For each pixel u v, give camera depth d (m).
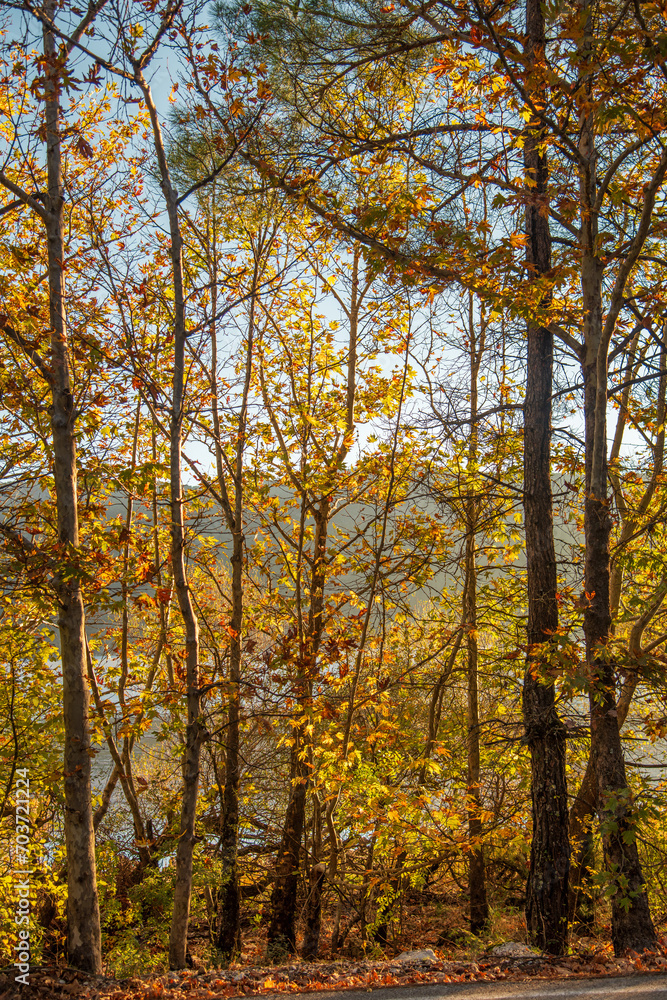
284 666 10.01
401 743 12.38
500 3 7.61
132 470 8.55
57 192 8.69
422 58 10.16
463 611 13.12
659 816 7.93
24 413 10.48
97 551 8.21
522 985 5.29
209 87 8.18
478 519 12.88
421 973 5.80
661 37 6.57
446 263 8.26
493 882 13.54
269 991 5.60
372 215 8.14
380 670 12.34
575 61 7.14
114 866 11.81
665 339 11.23
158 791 13.12
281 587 13.73
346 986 5.55
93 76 7.97
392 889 11.11
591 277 8.95
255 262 11.77
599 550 8.84
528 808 11.61
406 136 9.16
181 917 8.12
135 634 13.96
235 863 11.66
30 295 10.11
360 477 12.14
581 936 11.33
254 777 12.63
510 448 12.08
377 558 11.20
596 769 8.47
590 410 9.23
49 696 11.00
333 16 8.97
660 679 8.24
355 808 10.31
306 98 9.65
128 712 8.67
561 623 10.42
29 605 10.86
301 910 13.69
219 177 10.17
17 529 8.30
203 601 13.62
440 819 9.84
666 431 11.86
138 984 6.20
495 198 8.03
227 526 12.32
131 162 10.73
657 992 4.89
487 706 14.96
